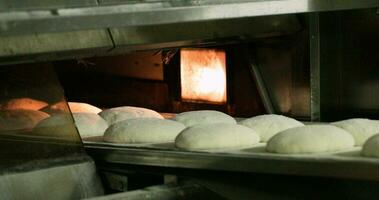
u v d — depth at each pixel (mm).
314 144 2223
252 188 2234
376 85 2902
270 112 3133
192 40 2699
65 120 2393
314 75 2982
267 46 3107
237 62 3152
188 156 2236
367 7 2771
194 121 2783
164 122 2602
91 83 3406
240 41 2961
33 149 2287
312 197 2188
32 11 1944
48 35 2275
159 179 2414
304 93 3027
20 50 2201
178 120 2799
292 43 3043
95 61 3373
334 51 2971
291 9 2555
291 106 3076
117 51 2543
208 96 3217
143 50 2631
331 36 2969
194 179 2299
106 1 2104
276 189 2213
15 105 2359
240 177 2242
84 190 2295
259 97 3174
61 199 2244
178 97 3273
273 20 2924
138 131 2533
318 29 2959
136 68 3361
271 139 2291
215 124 2459
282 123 2574
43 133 2336
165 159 2291
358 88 2945
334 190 2172
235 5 2402
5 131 2285
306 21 2982
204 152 2252
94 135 2754
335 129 2324
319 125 2395
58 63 3289
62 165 2266
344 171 1980
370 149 2109
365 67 2920
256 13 2457
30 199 2176
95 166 2344
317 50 2967
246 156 2145
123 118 2900
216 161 2182
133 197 2121
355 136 2443
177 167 2281
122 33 2486
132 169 2406
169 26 2619
